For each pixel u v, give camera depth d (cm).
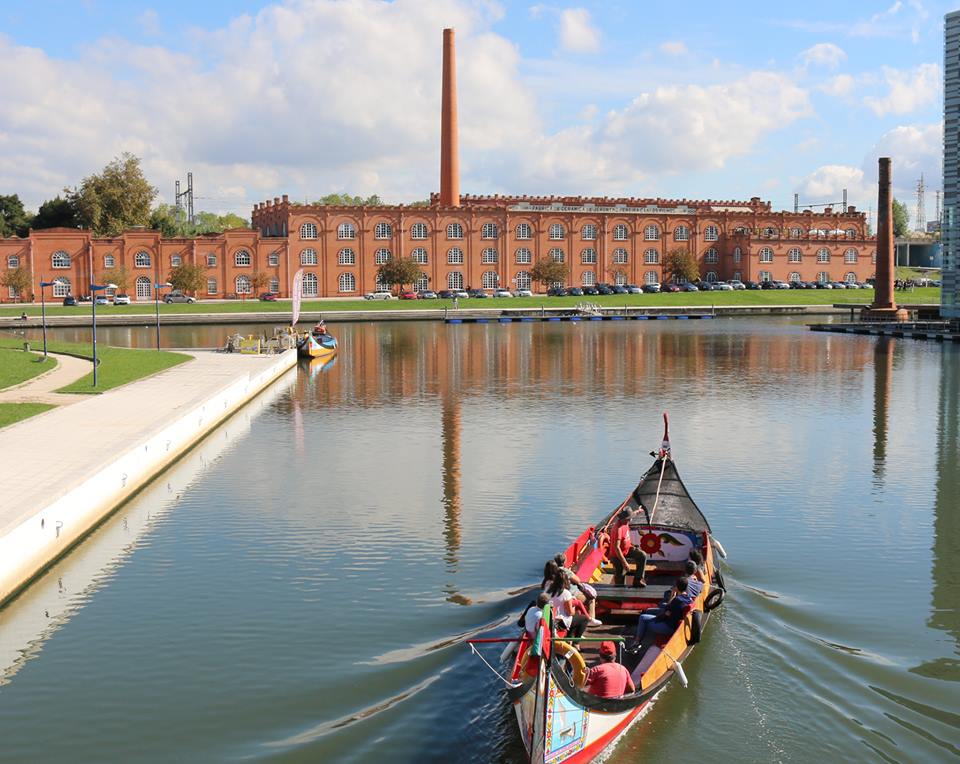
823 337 9231
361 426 4175
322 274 14188
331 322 11562
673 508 2138
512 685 1330
